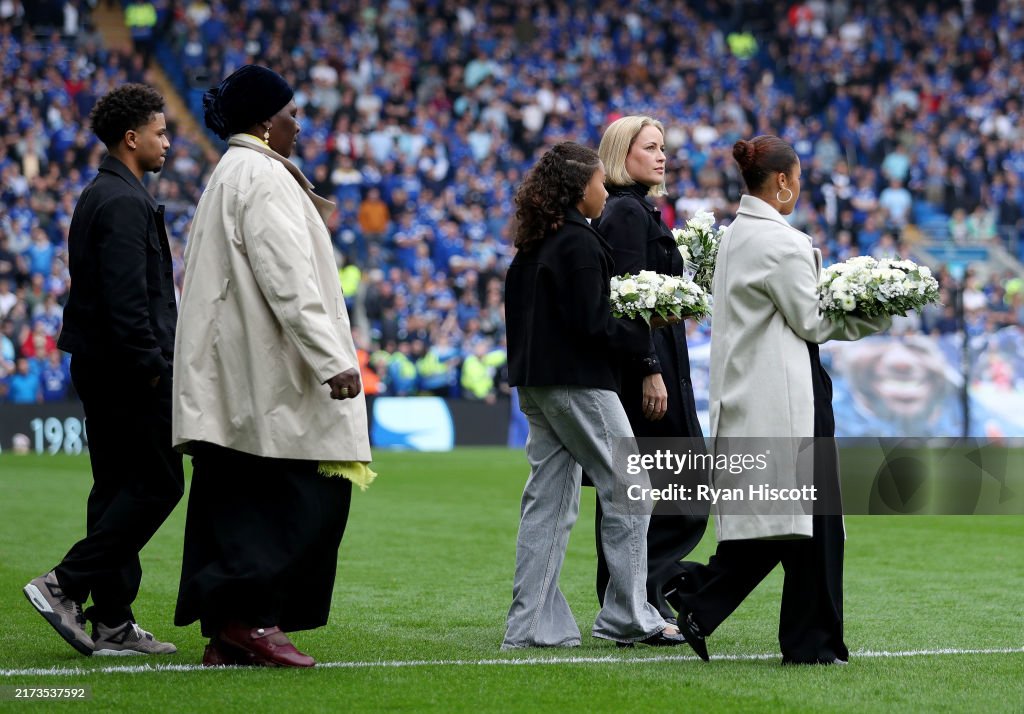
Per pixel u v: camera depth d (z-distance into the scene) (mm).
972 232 103812
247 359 19703
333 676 19188
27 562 32094
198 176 86188
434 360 79812
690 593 20656
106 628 21469
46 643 22344
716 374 20625
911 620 25078
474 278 86562
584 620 25281
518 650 21906
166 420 21234
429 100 104625
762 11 119750
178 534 37719
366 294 81062
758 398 20047
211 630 20172
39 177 84062
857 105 112812
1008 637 23234
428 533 38688
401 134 96938
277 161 20312
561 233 21734
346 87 99750
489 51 108000
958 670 19953
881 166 109375
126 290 20734
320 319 19422
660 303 21547
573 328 21531
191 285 20000
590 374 21734
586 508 46344
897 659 20938
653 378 22672
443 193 93500
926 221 105875
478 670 19812
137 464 21203
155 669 19781
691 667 20188
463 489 51750
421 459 67062
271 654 19828
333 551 20266
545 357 21719
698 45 115312
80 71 93562
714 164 102250
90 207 21250
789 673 19641
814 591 20359
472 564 32594
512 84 106625
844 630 23969
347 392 19281
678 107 108750
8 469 58469
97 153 88688
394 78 103000
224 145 97625
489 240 92375
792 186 20797
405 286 83625
